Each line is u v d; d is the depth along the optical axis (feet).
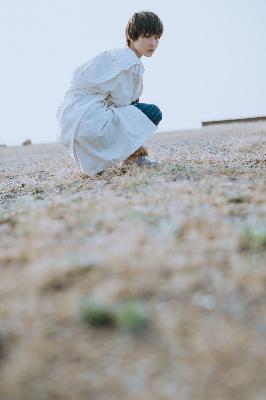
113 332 5.88
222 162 15.19
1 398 4.99
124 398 4.94
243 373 5.15
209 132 32.09
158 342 5.67
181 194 10.87
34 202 11.91
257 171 13.12
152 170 14.19
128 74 13.93
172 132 37.65
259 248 7.47
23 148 37.70
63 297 6.52
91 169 13.91
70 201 11.27
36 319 6.14
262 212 9.14
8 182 16.35
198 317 6.02
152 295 6.44
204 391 4.96
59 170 17.92
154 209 9.78
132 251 7.45
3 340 5.75
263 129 28.45
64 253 7.88
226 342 5.60
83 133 13.50
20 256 7.91
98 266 7.13
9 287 6.91
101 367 5.34
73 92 14.20
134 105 14.71
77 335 5.84
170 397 4.92
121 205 10.32
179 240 7.93
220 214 9.18
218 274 6.77
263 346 5.50
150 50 14.52
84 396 4.98
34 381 5.19
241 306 6.15
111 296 6.41
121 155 13.70
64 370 5.32
